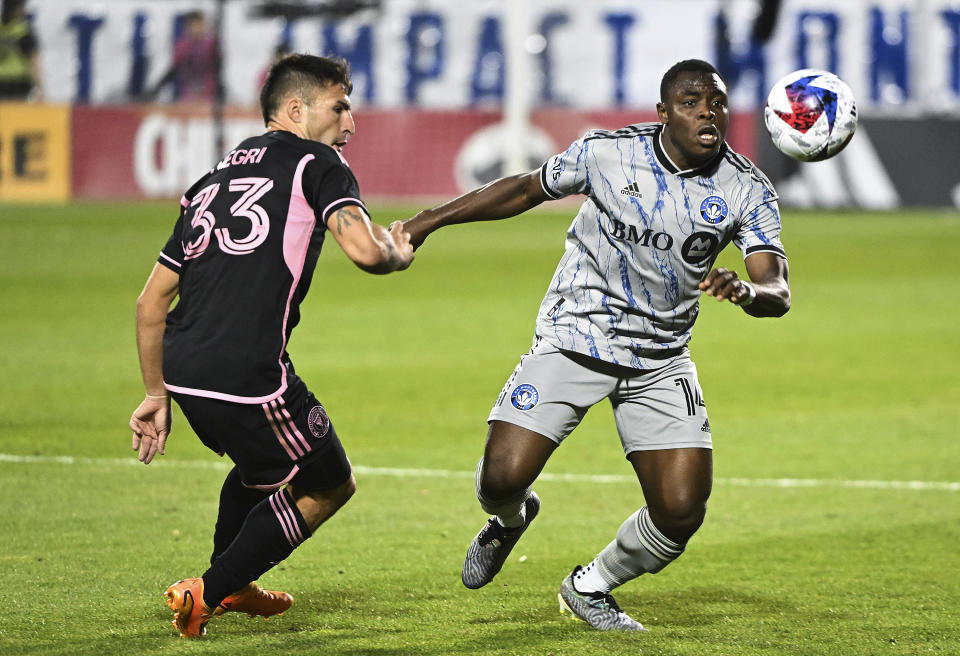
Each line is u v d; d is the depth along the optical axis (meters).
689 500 13.02
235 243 12.20
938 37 88.88
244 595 13.29
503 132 81.50
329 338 36.75
